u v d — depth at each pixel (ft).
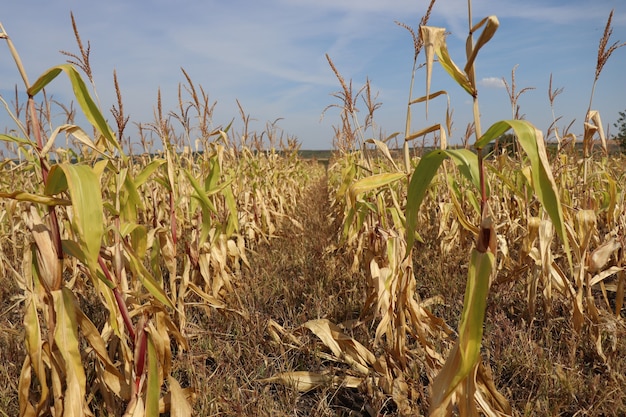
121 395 6.37
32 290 5.51
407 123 7.99
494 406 6.19
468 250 15.07
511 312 11.07
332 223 23.38
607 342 9.26
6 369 8.19
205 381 7.94
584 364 8.73
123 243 6.03
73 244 5.53
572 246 9.60
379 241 9.64
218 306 10.06
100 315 10.63
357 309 11.60
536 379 8.00
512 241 15.03
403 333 7.98
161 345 6.22
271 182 25.98
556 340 9.84
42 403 5.80
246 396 8.09
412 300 8.01
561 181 11.58
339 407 7.81
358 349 8.77
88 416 5.83
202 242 11.10
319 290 12.40
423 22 7.51
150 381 6.03
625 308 11.32
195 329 10.48
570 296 10.05
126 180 7.38
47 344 5.75
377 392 7.67
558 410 6.90
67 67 4.96
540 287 11.41
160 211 17.24
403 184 16.34
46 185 5.04
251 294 12.63
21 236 15.89
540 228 9.86
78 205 4.45
